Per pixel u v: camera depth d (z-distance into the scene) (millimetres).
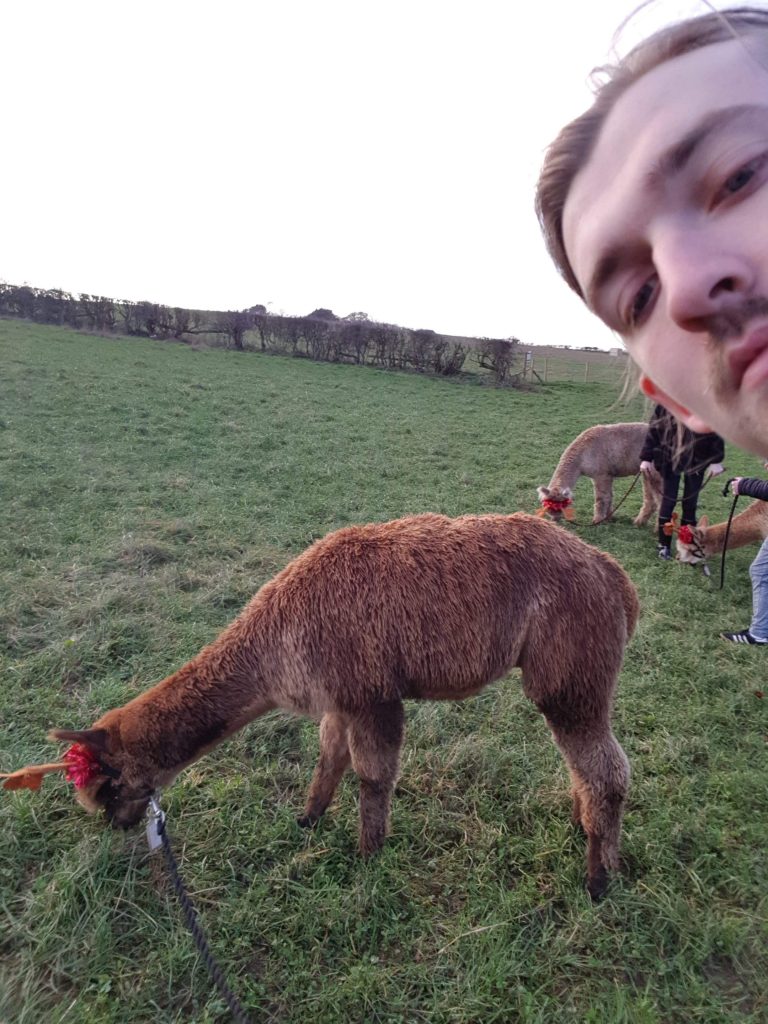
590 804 2596
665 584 6051
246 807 3051
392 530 2775
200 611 4949
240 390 15422
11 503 6758
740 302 614
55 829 2826
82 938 2334
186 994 2213
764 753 3602
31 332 20656
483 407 17234
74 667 4074
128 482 7922
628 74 779
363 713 2531
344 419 13523
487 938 2404
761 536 6242
